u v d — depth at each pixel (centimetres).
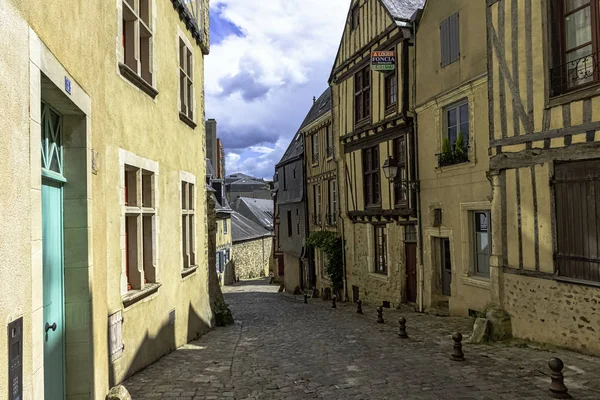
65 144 367
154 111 673
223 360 661
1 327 209
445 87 1011
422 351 687
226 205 3269
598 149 591
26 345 242
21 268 236
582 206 621
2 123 214
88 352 364
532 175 699
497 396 468
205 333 966
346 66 1483
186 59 912
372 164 1365
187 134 883
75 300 363
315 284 2014
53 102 329
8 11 221
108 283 494
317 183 1944
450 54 992
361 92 1398
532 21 697
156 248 661
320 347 757
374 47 1297
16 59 231
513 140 733
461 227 974
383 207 1288
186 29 893
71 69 330
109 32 512
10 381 219
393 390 498
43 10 273
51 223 339
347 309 1332
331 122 1759
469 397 468
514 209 736
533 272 701
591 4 611
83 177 368
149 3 661
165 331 699
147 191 662
